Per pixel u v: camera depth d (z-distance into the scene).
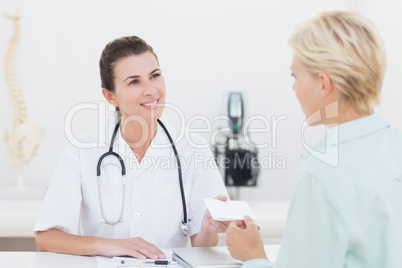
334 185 0.89
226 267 1.21
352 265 0.91
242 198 2.87
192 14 2.84
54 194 1.53
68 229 1.52
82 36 2.78
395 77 2.53
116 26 2.80
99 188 1.54
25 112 2.73
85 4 2.78
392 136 0.99
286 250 0.92
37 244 1.51
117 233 1.55
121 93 1.52
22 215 2.22
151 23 2.82
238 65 2.87
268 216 2.28
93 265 1.31
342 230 0.87
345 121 0.98
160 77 1.54
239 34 2.87
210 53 2.86
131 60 1.49
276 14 2.88
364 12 2.83
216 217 1.25
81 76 2.79
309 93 0.98
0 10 2.75
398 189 0.92
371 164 0.92
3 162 2.77
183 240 1.62
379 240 0.90
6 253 1.44
